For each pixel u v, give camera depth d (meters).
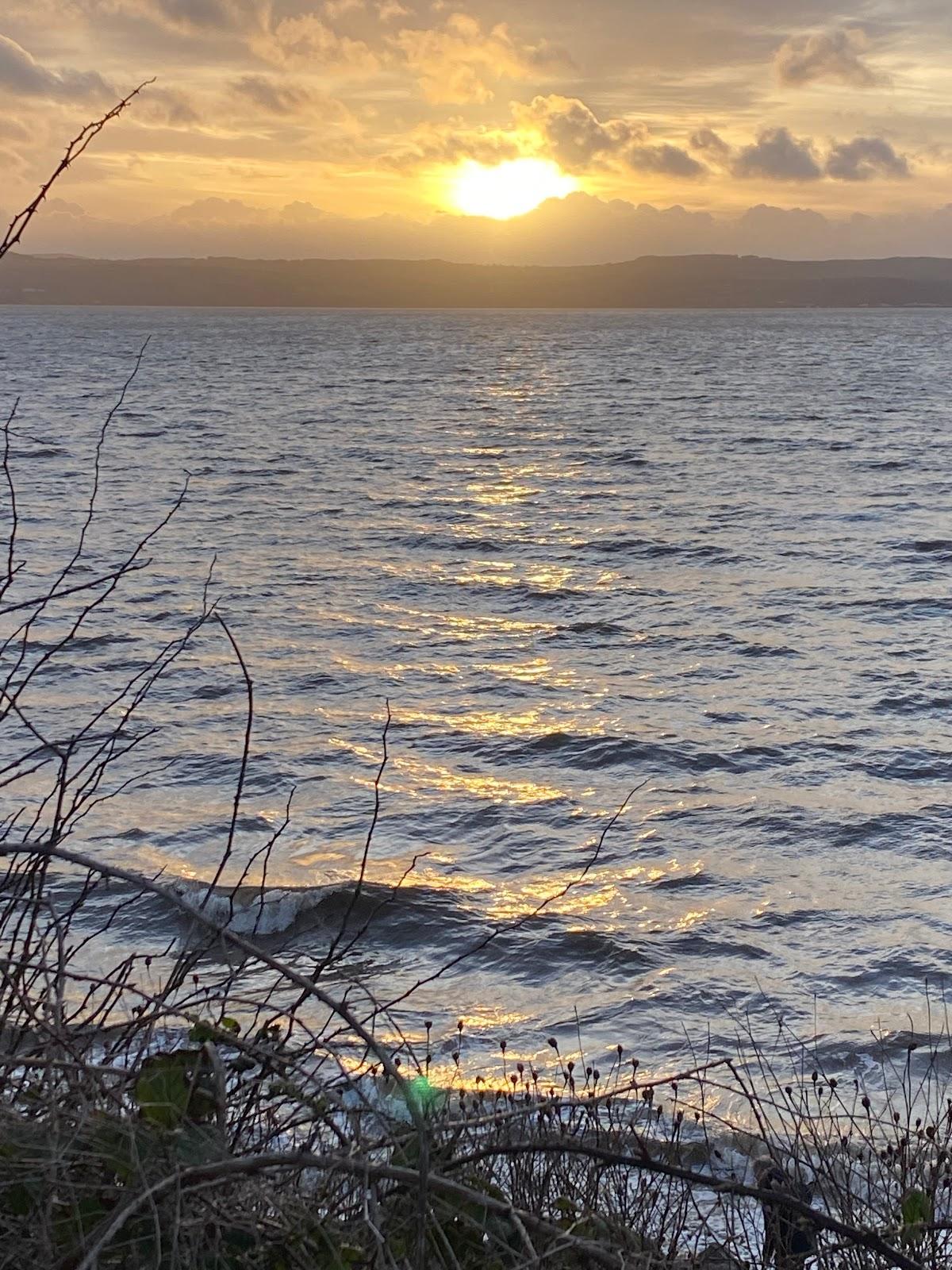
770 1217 3.53
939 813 14.11
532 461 54.97
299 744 16.30
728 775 15.45
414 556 32.09
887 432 67.00
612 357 166.38
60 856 2.55
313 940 10.73
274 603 25.72
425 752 16.20
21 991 3.02
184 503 40.84
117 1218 2.24
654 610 25.55
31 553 30.56
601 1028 9.44
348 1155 2.52
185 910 2.56
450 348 194.62
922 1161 4.19
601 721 17.59
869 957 10.62
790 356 166.88
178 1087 2.57
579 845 13.23
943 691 19.25
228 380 113.00
